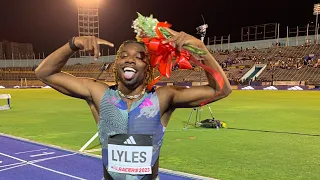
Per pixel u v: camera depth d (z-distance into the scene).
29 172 6.26
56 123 13.89
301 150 8.25
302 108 19.77
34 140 9.63
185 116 16.17
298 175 6.07
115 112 2.25
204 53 2.07
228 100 26.48
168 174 6.12
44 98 31.47
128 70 2.18
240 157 7.48
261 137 10.14
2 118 15.80
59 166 6.67
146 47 2.27
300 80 45.34
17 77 71.50
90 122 14.20
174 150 8.24
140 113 2.24
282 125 12.92
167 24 2.15
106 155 2.30
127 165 2.23
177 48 2.09
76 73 69.75
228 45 67.25
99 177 5.94
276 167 6.61
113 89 2.37
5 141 9.47
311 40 57.06
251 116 16.00
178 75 55.66
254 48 61.31
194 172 6.24
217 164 6.84
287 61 52.34
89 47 2.15
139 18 2.21
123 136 2.22
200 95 2.32
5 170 6.40
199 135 10.51
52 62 2.30
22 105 23.66
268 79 48.84
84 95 2.40
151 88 2.35
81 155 7.62
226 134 10.72
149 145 2.22
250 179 5.81
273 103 23.45
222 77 2.15
